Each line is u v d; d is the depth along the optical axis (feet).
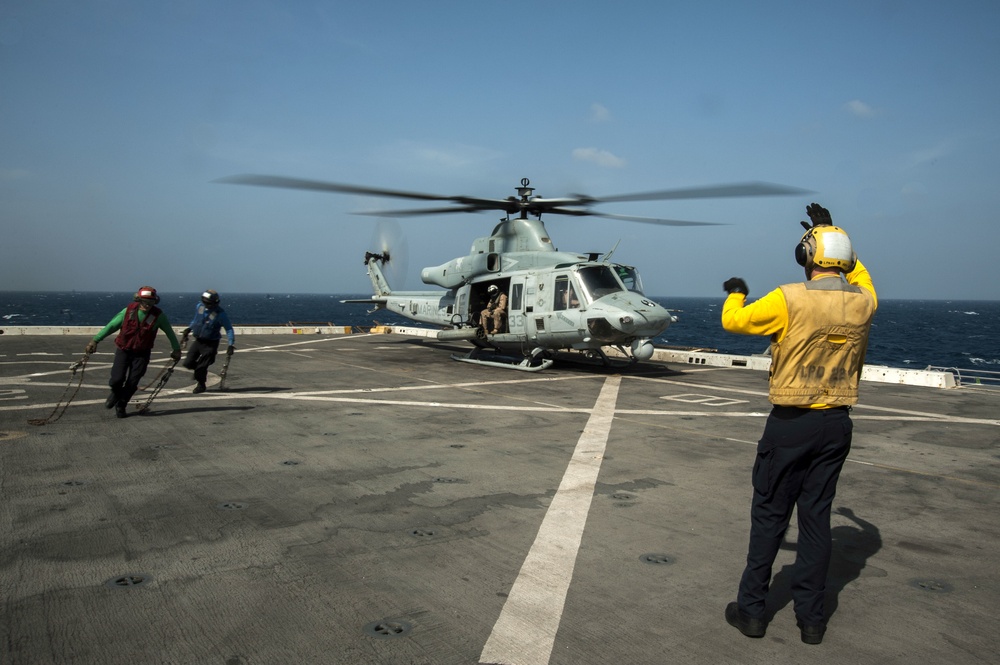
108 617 12.14
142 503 18.72
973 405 38.81
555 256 53.47
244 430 28.81
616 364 58.44
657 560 15.17
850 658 11.16
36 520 17.21
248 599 12.94
